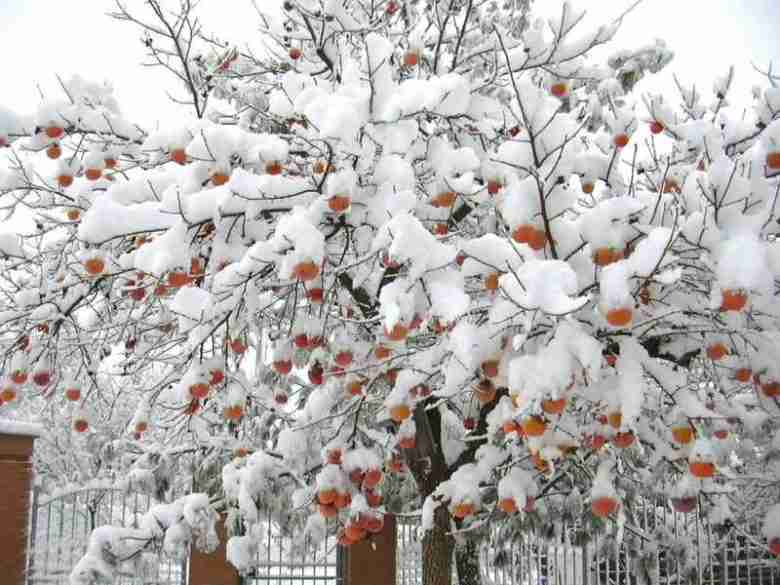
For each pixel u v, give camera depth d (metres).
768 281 3.12
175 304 4.05
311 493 5.39
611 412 3.84
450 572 5.75
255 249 3.97
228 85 7.43
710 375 5.39
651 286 4.16
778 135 3.71
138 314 6.12
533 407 3.23
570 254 3.71
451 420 6.22
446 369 3.99
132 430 5.98
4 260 5.79
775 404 4.34
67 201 5.91
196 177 4.31
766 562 7.64
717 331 4.14
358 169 4.29
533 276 3.16
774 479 5.48
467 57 6.34
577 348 3.29
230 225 4.45
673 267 3.69
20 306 5.67
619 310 3.16
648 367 3.98
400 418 4.41
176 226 4.02
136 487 6.55
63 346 5.93
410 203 3.99
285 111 4.73
